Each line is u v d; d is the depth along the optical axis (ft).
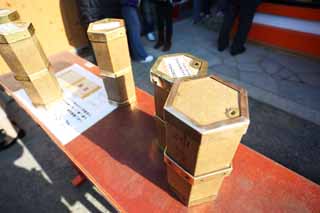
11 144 6.58
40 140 6.74
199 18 14.66
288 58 10.02
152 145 2.86
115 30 2.53
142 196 2.33
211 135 1.40
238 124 1.42
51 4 9.32
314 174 5.38
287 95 7.85
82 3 8.65
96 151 2.82
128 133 3.04
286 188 2.33
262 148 6.05
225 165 1.80
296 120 6.85
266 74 9.04
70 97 3.71
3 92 7.97
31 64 2.98
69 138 3.01
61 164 6.02
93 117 3.31
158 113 2.40
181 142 1.63
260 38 11.03
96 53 2.79
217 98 1.66
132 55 10.50
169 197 2.31
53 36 10.05
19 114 7.72
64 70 4.47
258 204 2.20
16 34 2.63
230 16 9.80
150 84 8.90
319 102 7.49
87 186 5.50
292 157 5.80
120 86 3.15
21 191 5.46
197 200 2.17
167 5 10.09
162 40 11.51
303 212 2.13
